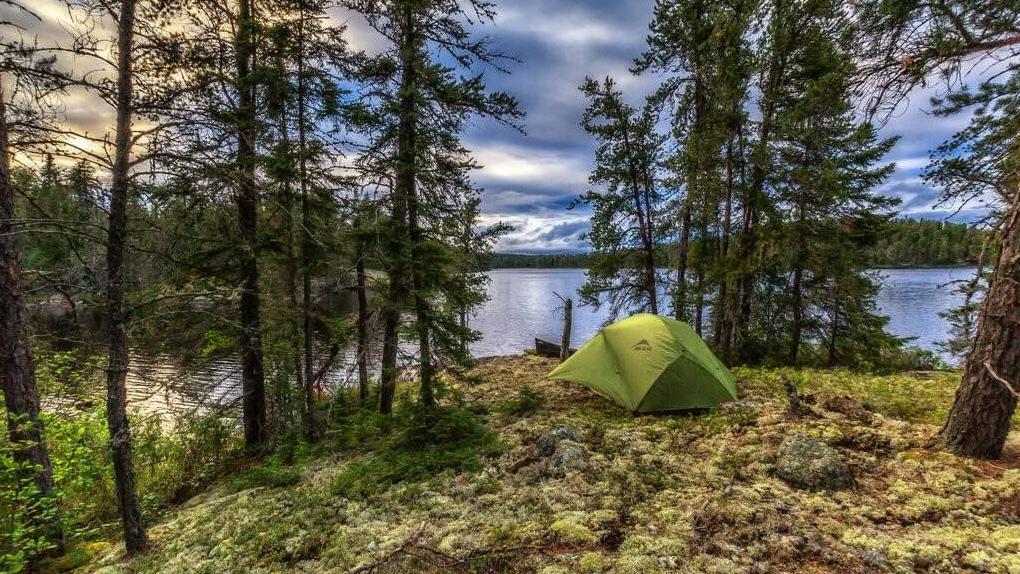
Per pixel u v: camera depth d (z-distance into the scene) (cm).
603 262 1712
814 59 1184
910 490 450
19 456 657
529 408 957
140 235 631
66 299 649
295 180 941
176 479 1021
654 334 899
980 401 495
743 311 1547
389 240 968
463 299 1056
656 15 1475
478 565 390
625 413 860
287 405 1074
